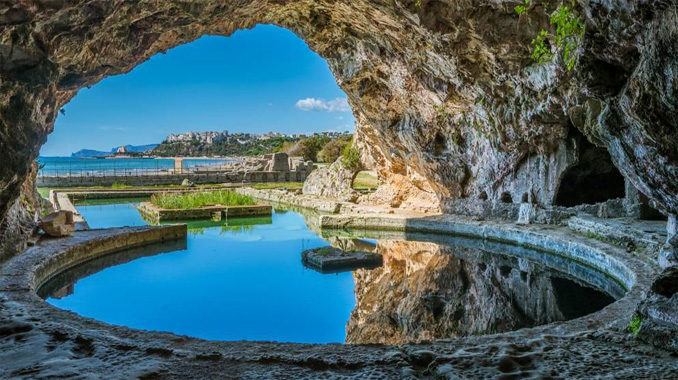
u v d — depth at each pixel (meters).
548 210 16.28
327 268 13.27
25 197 14.82
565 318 9.13
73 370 4.62
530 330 6.18
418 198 24.09
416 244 17.14
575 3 7.79
